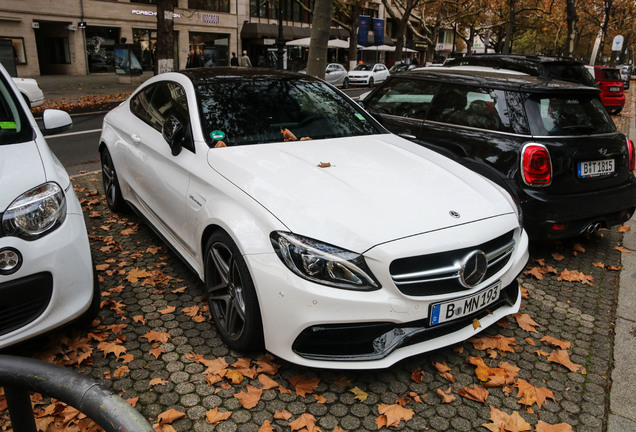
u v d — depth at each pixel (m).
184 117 3.63
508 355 3.00
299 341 2.47
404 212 2.67
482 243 2.68
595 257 4.57
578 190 4.16
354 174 3.02
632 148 4.64
